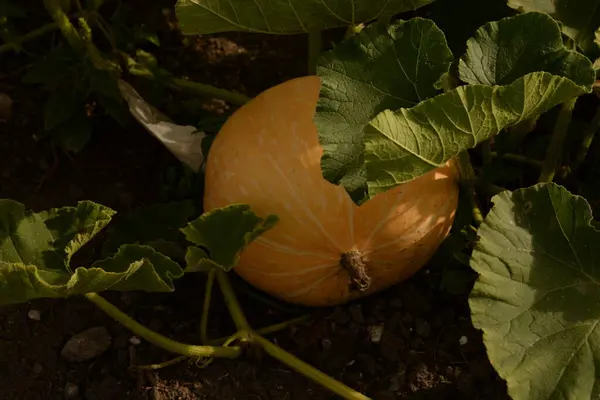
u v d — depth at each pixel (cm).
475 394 144
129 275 133
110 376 145
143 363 146
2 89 165
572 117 166
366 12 142
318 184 137
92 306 150
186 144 156
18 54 169
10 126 163
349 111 136
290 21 144
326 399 143
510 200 136
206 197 145
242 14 142
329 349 148
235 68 173
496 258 134
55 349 147
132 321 143
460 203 150
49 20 173
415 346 148
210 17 143
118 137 165
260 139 140
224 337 146
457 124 129
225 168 141
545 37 137
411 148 130
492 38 138
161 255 137
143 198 160
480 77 137
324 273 139
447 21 159
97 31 171
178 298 152
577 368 130
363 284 138
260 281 144
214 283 152
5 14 165
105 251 150
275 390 144
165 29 175
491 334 131
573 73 137
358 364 146
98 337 147
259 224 135
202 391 144
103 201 159
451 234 150
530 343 131
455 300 151
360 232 137
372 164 130
